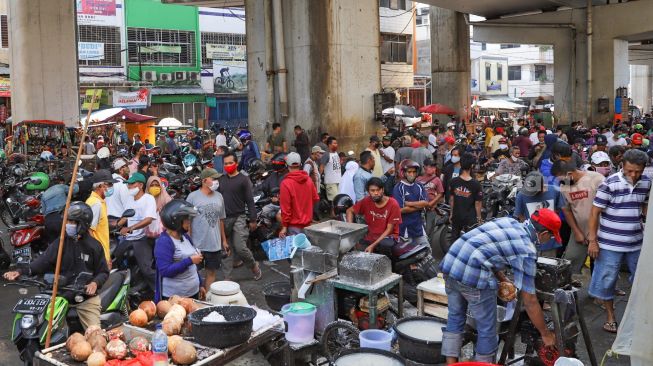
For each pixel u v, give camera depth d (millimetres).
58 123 20844
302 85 15836
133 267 7031
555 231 4633
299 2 15656
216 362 4008
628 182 6035
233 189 8133
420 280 6238
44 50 22625
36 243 8367
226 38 42781
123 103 34531
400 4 44000
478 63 62406
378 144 12625
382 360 4578
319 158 12164
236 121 44000
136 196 7062
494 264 4414
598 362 5574
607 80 27859
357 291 5340
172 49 39750
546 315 4969
